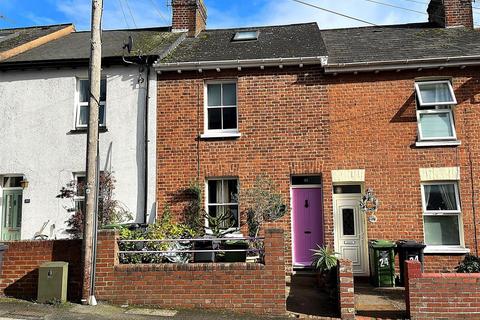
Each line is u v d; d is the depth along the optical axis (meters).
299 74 12.65
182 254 9.73
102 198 12.23
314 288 10.71
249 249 9.28
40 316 8.05
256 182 12.27
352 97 12.45
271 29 16.36
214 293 8.88
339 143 12.28
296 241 12.34
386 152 12.14
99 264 9.13
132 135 12.76
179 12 16.25
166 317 8.27
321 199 12.34
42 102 13.21
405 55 12.70
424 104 12.22
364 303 9.57
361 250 12.20
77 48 14.63
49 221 12.64
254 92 12.70
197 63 12.62
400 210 11.91
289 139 12.41
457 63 12.06
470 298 8.27
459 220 11.84
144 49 13.73
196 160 12.54
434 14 16.16
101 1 9.76
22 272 9.38
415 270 8.45
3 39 16.33
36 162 12.95
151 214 12.34
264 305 8.75
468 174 11.86
